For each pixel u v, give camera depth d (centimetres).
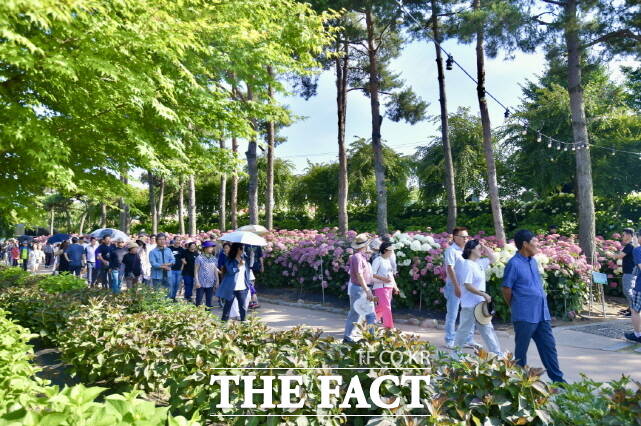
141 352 418
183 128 649
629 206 1811
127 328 500
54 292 827
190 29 563
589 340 721
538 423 278
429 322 847
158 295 728
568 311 907
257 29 815
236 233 824
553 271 902
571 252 993
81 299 692
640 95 2670
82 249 1416
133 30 488
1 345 342
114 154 657
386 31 1939
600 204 1883
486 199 2325
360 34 1853
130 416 175
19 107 460
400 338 359
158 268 1109
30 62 415
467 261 580
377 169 1700
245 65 779
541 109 1950
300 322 881
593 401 279
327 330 805
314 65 955
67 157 537
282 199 3544
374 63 1719
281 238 1427
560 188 2052
